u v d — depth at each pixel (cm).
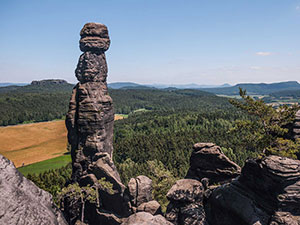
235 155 12012
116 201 4325
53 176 8712
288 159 1947
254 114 2914
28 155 14062
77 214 4547
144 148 13988
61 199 4656
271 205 1875
